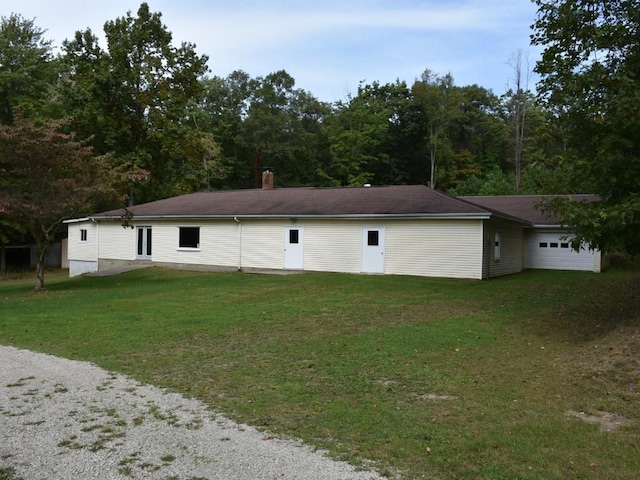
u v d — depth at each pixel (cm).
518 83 4847
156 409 523
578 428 468
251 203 2456
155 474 381
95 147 3219
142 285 1819
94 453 416
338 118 5175
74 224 2880
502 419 493
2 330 963
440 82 5534
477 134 5788
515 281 1792
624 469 387
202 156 3559
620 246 906
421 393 577
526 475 377
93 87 3009
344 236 2072
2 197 1589
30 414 506
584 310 1152
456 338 870
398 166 5353
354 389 592
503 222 2064
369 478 374
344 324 1002
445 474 380
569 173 1005
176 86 3303
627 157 841
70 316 1121
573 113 895
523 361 720
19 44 3425
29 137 1603
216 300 1352
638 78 886
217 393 577
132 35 3131
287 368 683
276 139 5119
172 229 2489
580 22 914
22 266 3484
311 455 412
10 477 374
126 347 808
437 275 1891
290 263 2184
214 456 411
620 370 638
